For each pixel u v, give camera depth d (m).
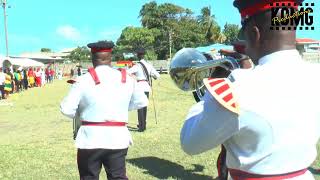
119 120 4.94
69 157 8.73
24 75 36.00
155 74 11.19
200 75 3.38
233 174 1.97
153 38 78.56
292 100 1.86
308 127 1.90
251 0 1.91
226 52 4.09
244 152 1.90
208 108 1.87
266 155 1.87
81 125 4.98
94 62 5.04
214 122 1.85
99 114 4.87
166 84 33.69
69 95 4.89
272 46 1.92
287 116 1.85
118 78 4.99
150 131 11.26
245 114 1.83
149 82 11.05
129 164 7.89
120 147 4.90
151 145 9.43
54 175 7.46
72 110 4.88
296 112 1.86
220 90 1.84
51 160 8.48
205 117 1.87
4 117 16.23
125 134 4.98
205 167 7.65
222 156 4.03
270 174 1.88
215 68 3.29
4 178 7.28
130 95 5.04
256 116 1.83
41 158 8.62
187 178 7.05
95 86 4.89
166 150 8.92
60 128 12.84
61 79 60.34
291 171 1.89
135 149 9.05
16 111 18.47
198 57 3.82
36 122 14.49
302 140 1.88
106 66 5.02
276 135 1.85
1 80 25.95
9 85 26.97
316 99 1.93
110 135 4.86
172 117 14.17
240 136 1.88
